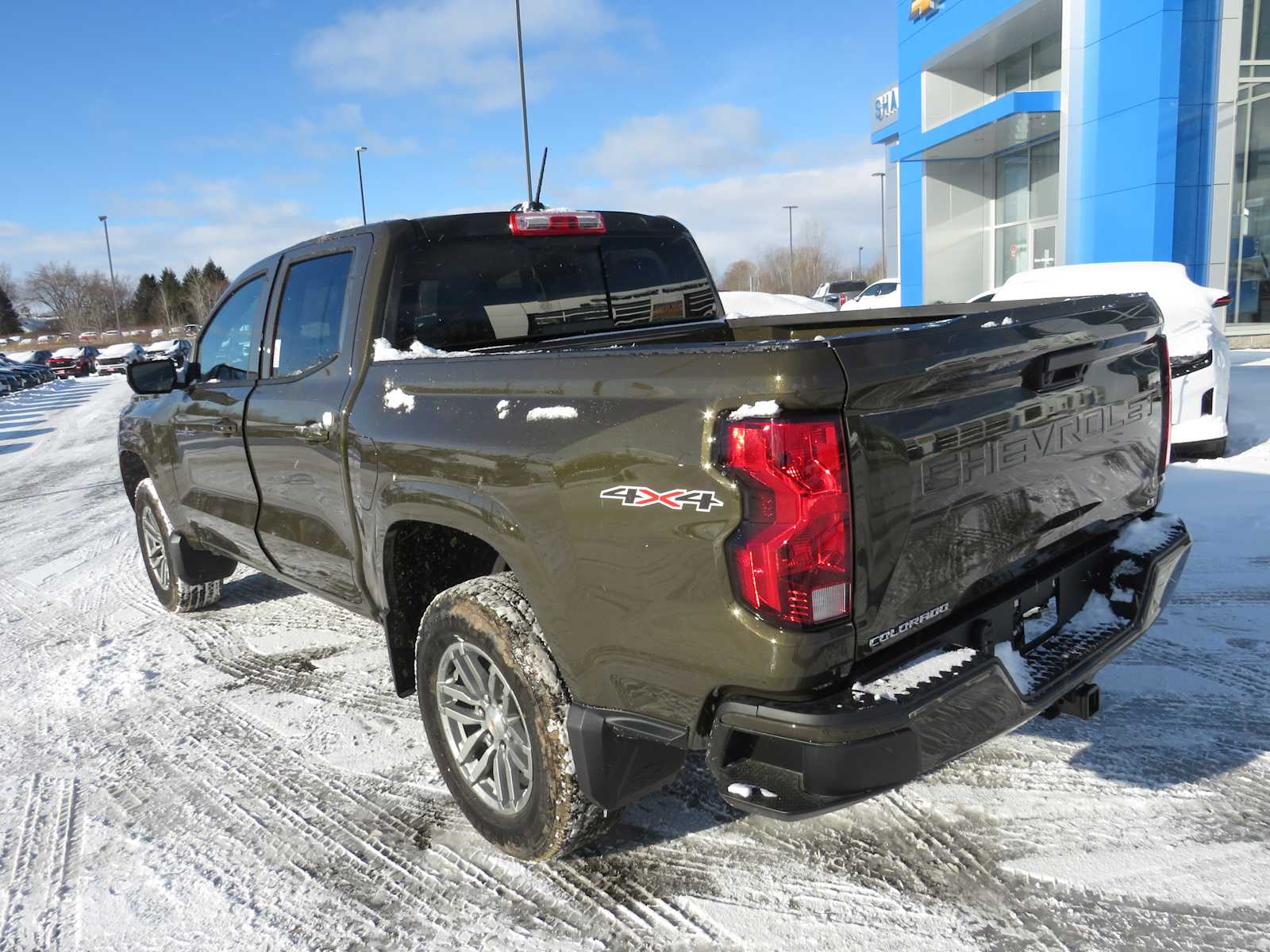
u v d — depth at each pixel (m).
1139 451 2.82
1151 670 3.63
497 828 2.66
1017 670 2.28
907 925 2.30
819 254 78.69
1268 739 3.06
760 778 2.00
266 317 3.75
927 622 2.12
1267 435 7.90
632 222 3.90
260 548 3.95
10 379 34.22
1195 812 2.69
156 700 4.10
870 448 1.89
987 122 19.20
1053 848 2.56
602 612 2.17
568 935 2.36
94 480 11.35
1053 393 2.38
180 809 3.13
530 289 3.50
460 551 3.10
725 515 1.87
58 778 3.42
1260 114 16.72
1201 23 15.04
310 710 3.88
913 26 22.72
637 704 2.18
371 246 3.17
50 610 5.70
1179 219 15.68
